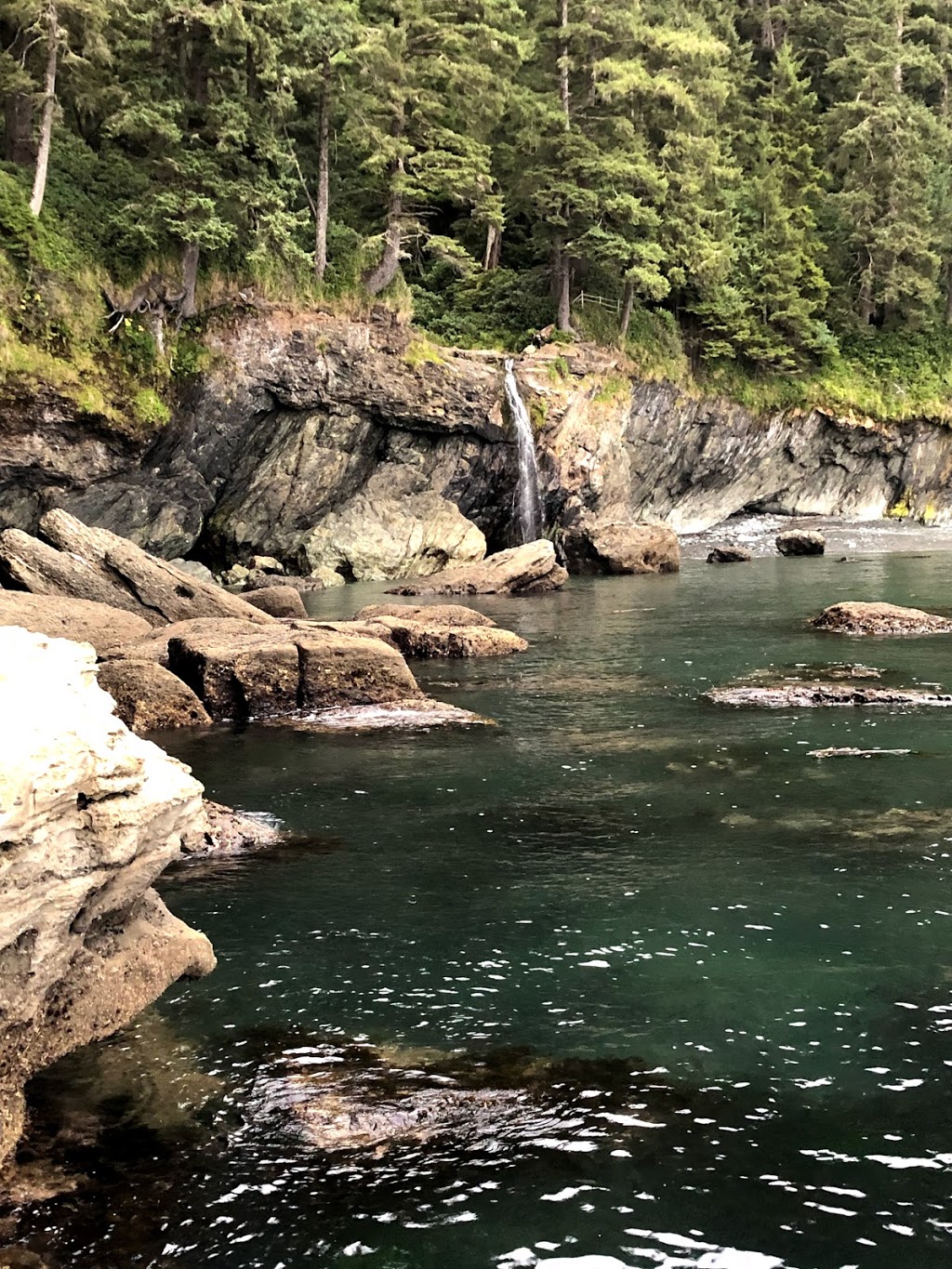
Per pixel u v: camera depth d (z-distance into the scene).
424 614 18.75
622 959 5.45
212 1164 3.71
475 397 34.72
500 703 12.84
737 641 17.41
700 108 43.62
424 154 34.09
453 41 34.47
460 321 39.25
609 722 11.52
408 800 8.66
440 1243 3.31
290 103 29.05
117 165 29.70
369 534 32.78
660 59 42.91
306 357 31.61
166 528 30.16
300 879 6.80
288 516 32.72
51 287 26.30
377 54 32.06
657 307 43.62
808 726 10.97
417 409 33.72
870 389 46.97
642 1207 3.47
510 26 40.66
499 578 27.38
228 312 30.42
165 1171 3.67
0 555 17.69
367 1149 3.80
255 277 30.97
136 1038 4.60
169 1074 4.31
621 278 40.19
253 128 28.86
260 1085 4.23
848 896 6.27
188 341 29.64
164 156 27.73
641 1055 4.46
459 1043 4.58
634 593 26.20
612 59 38.81
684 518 44.41
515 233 44.19
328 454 32.91
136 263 28.36
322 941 5.75
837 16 55.47
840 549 37.31
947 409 47.47
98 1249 3.29
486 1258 3.25
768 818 7.88
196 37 28.52
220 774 9.67
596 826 7.81
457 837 7.66
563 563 33.94
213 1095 4.15
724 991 5.05
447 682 14.37
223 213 29.06
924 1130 3.88
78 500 27.67
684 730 11.01
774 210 45.94
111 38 28.80
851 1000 4.94
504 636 17.11
